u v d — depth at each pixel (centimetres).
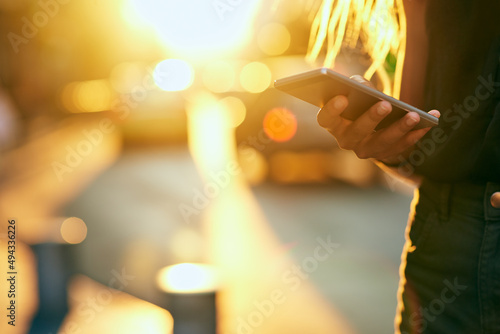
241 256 603
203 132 1859
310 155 982
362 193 924
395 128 134
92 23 3466
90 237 693
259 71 1064
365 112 133
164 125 1603
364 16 171
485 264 140
